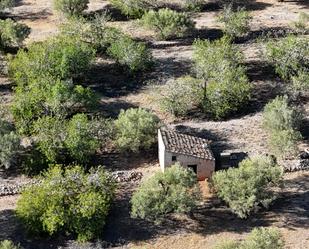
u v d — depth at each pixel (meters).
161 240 64.75
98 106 85.56
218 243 61.97
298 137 76.19
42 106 81.06
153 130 77.19
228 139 79.00
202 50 91.06
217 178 68.56
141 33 105.56
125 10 110.50
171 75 92.44
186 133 79.88
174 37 104.00
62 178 67.38
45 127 75.50
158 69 94.06
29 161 73.75
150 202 65.50
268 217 67.25
